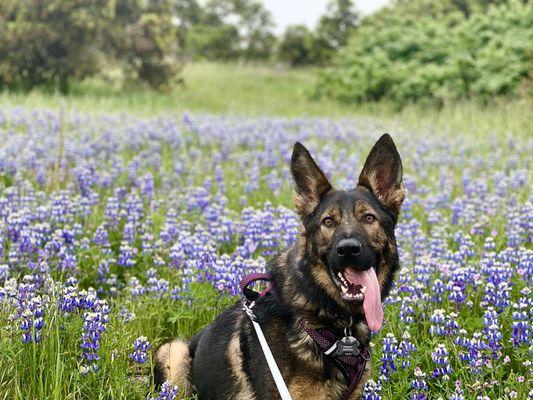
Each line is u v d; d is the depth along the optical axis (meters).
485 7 12.00
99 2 8.56
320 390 1.23
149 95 8.36
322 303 1.22
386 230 1.26
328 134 4.96
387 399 1.41
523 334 1.55
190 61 15.50
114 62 9.05
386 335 1.59
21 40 7.98
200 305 1.73
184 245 2.02
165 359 1.45
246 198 3.01
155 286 1.77
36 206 2.49
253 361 1.26
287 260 1.30
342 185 3.10
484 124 5.25
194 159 3.85
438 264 1.93
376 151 1.31
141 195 2.88
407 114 6.44
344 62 9.06
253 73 12.66
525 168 3.79
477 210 2.76
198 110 6.88
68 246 2.04
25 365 1.36
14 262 1.91
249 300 1.32
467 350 1.56
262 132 4.83
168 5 9.59
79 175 2.89
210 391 1.35
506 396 1.37
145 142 4.23
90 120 4.87
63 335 1.45
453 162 3.91
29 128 4.29
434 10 12.84
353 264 1.17
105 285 1.95
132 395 1.38
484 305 1.73
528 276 1.81
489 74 6.86
